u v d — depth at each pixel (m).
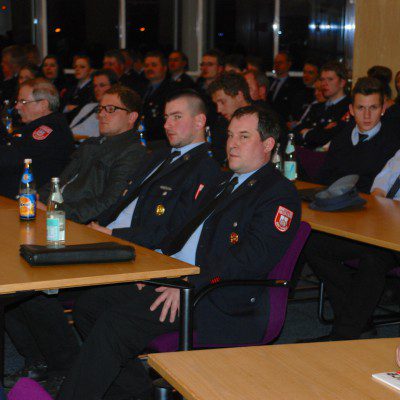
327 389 1.39
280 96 9.20
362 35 9.02
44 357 3.14
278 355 1.56
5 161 4.38
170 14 11.84
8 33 11.27
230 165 2.90
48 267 2.33
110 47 11.70
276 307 2.72
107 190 3.75
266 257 2.65
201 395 1.34
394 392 1.39
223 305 2.67
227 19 11.71
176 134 3.32
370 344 1.66
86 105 7.12
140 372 2.76
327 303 4.70
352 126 4.45
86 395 2.50
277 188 2.76
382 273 3.41
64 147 4.52
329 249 3.67
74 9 11.42
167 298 2.59
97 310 2.93
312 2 11.06
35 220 3.21
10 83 8.99
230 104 4.85
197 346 2.65
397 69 8.83
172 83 8.29
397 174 4.02
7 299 2.27
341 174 4.44
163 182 3.29
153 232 3.14
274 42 11.39
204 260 2.78
